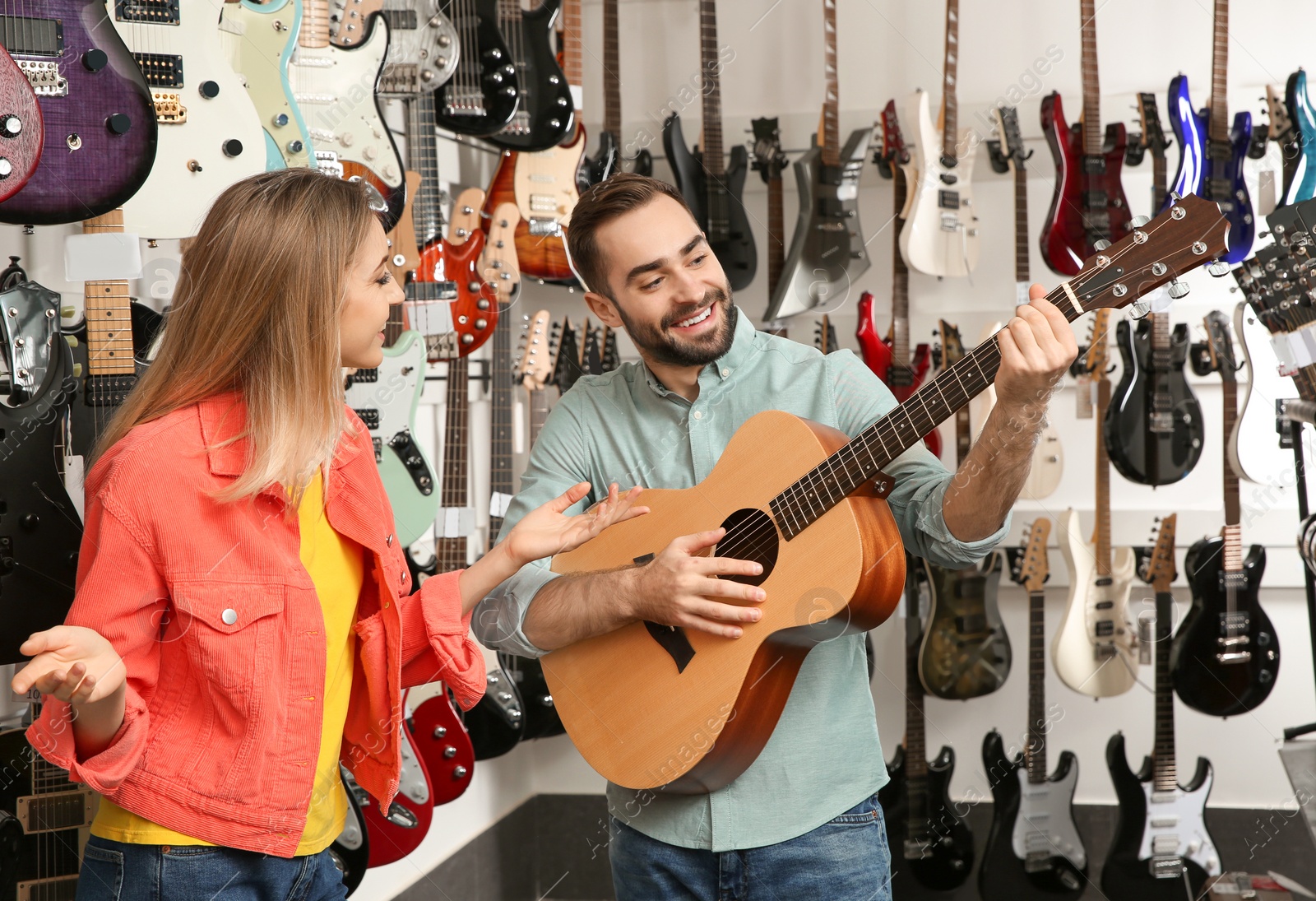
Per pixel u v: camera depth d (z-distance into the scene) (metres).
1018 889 2.67
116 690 0.96
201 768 1.05
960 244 2.81
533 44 2.58
